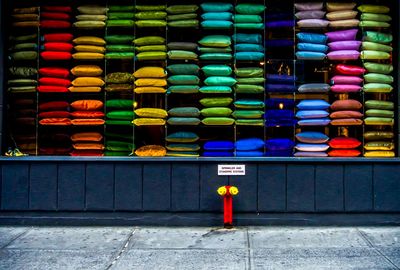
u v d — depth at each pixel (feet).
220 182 22.79
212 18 23.26
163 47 23.48
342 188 22.62
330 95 23.32
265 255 18.60
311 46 23.12
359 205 22.57
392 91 23.24
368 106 23.09
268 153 23.09
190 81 23.13
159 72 23.20
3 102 23.43
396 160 22.52
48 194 22.95
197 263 17.74
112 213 22.91
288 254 18.70
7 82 23.76
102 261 18.03
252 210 22.70
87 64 23.79
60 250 19.40
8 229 22.47
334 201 22.61
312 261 17.83
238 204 22.76
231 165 22.76
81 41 23.45
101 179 22.93
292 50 23.50
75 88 23.52
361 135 23.21
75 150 23.53
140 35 23.82
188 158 22.76
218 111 23.04
